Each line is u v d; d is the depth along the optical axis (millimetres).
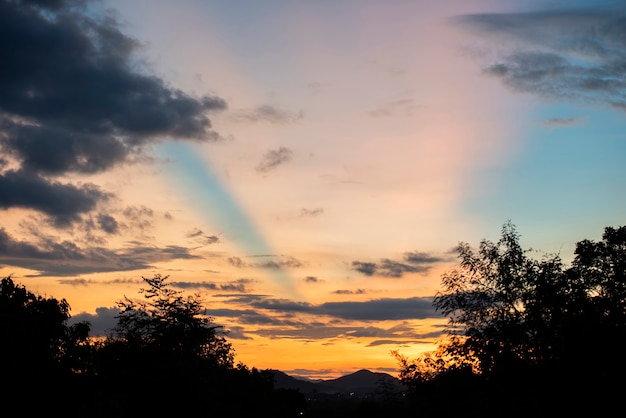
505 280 30469
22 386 50219
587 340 28844
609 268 34844
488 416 29516
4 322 52094
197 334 52656
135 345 51469
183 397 47969
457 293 31078
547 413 28219
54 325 56594
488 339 29859
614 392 27922
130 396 48250
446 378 31281
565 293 30781
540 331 29594
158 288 53781
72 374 55062
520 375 28859
